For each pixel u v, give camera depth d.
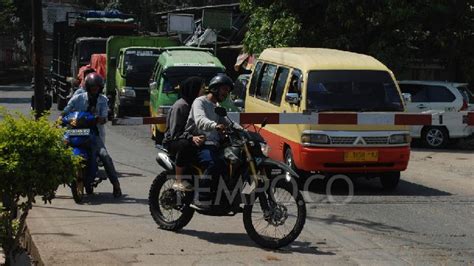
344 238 8.56
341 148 11.64
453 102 19.67
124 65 22.23
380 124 11.05
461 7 20.58
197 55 19.12
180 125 8.39
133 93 21.97
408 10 19.98
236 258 7.46
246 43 22.08
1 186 6.40
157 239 8.18
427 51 21.97
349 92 12.13
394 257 7.69
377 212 10.29
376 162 11.76
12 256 6.77
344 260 7.49
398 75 21.53
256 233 7.86
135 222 9.05
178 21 30.42
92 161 10.49
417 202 11.15
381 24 20.58
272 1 21.84
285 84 12.81
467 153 18.69
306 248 7.99
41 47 11.49
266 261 7.36
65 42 30.38
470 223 9.61
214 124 7.86
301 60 12.64
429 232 9.01
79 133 10.40
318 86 12.12
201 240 8.20
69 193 11.02
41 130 6.47
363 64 12.59
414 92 19.92
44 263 7.03
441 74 23.44
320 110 11.89
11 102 32.97
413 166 15.84
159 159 8.58
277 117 10.69
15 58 61.81
